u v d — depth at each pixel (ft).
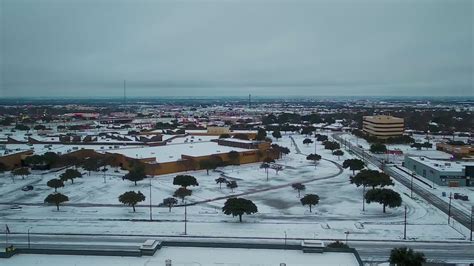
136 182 425.28
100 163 492.54
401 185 415.23
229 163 514.27
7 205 339.36
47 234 269.85
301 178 448.65
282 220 298.97
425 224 290.35
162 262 177.37
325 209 327.47
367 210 324.19
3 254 179.83
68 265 173.68
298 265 175.94
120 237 264.31
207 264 175.73
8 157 498.69
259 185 414.82
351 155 608.60
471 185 412.77
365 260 228.22
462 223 294.05
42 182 430.20
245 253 187.73
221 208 330.75
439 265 217.97
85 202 348.79
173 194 366.84
